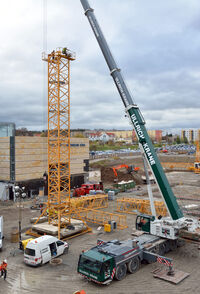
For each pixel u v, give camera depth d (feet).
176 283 53.21
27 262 62.69
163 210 110.52
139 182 201.98
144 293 50.29
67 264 63.72
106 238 82.79
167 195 69.62
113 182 205.77
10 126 254.88
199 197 150.10
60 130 92.99
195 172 268.62
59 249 68.03
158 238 69.31
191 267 61.52
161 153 500.33
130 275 57.57
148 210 118.83
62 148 126.62
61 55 85.97
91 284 54.08
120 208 122.52
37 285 54.08
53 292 51.37
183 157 401.90
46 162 151.43
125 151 545.85
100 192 141.49
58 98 86.89
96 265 52.54
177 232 68.23
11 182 139.03
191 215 110.42
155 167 71.00
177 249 73.10
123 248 59.16
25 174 140.97
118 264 54.80
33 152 144.97
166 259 57.26
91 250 57.93
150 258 60.29
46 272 59.67
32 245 62.44
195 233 65.72
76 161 166.71
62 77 88.07
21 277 57.47
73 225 89.30
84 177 172.65
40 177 148.36
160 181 70.38
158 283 54.03
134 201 116.47
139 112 74.54
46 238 65.77
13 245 77.56
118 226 95.81
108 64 76.95
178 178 231.30
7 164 140.67
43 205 125.49
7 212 116.26
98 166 294.87
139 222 75.77
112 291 51.16
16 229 82.38
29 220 103.71
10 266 63.05
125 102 74.49
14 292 51.52
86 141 174.09
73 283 54.65
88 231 89.71
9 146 139.13
